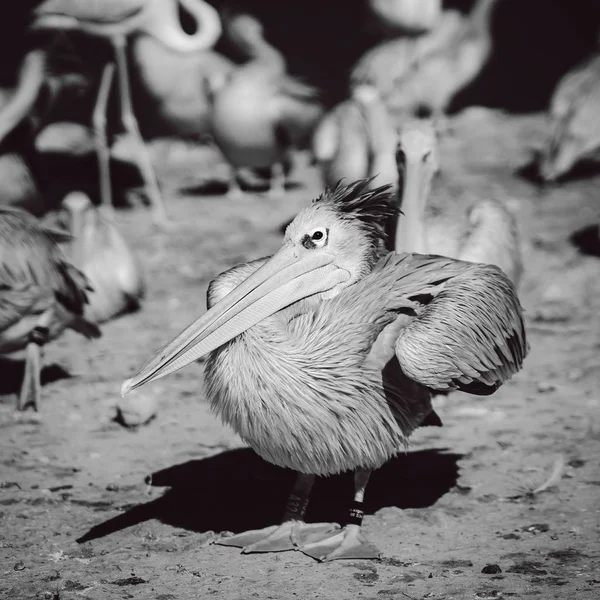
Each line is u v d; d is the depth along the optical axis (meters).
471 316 8.08
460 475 9.48
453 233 11.39
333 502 9.09
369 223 8.33
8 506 8.95
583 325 13.89
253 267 8.76
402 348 7.78
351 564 7.79
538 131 26.88
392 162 15.46
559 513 8.60
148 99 24.84
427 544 8.11
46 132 22.72
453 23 26.53
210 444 10.41
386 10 24.77
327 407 7.70
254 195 22.08
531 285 15.57
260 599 7.22
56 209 20.23
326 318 7.94
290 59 34.41
